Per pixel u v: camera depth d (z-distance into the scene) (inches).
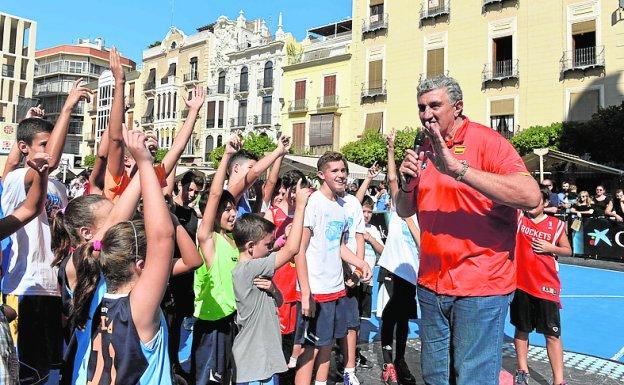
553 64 986.1
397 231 197.3
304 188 148.7
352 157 1173.1
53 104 2655.0
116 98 141.4
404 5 1213.7
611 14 917.8
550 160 761.6
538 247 175.0
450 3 1131.3
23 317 142.2
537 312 176.6
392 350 195.2
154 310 85.5
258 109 1596.9
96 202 113.4
